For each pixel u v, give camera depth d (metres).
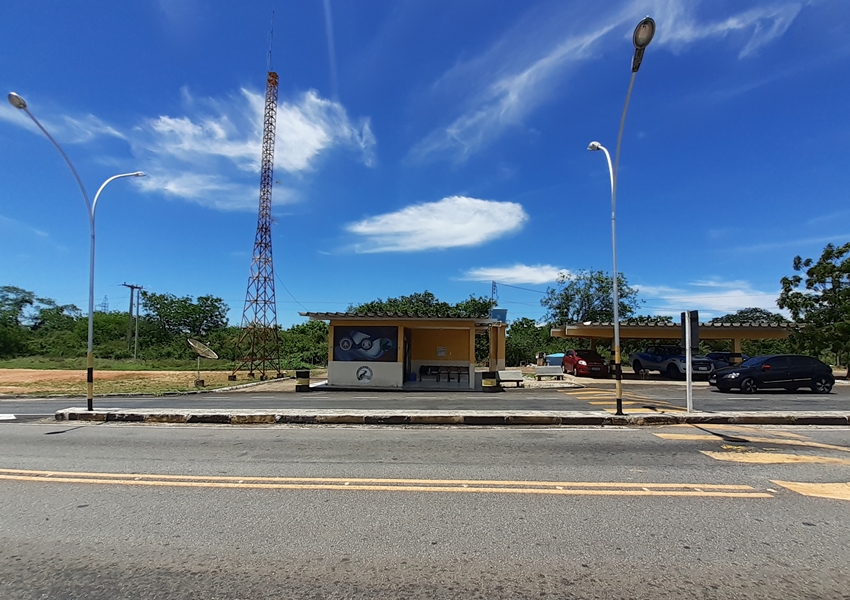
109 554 4.00
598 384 24.06
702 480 6.11
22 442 8.73
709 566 3.76
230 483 5.97
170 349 54.47
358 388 20.92
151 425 10.82
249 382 26.89
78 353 55.44
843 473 6.47
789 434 9.54
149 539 4.29
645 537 4.30
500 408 13.64
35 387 24.19
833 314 28.66
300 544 4.17
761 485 5.89
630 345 43.19
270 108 32.84
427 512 4.94
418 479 6.15
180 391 20.48
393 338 21.30
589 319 52.41
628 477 6.24
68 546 4.16
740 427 10.47
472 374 21.17
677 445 8.33
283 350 47.94
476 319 20.41
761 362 19.84
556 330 32.25
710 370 27.38
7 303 65.62
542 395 18.28
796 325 29.42
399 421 11.02
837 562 3.82
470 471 6.55
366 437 9.19
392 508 5.06
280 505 5.16
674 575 3.61
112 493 5.58
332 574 3.64
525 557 3.91
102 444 8.52
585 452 7.76
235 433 9.69
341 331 21.55
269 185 32.56
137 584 3.50
